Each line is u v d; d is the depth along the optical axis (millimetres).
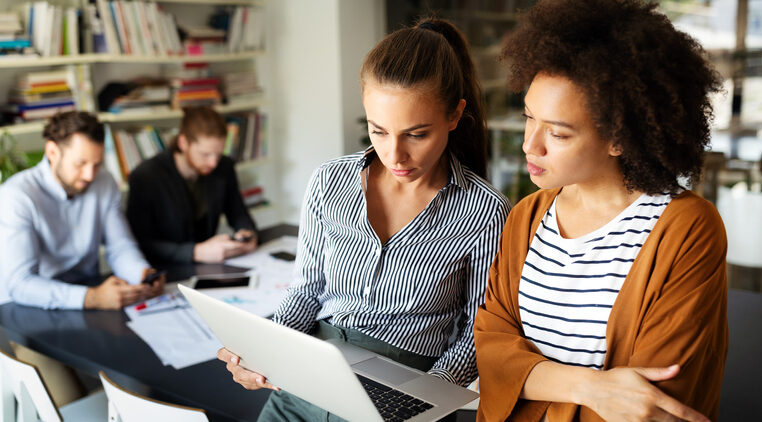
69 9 3572
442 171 1349
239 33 4570
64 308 2166
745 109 3926
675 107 838
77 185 2406
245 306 2127
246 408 1499
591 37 857
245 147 4707
